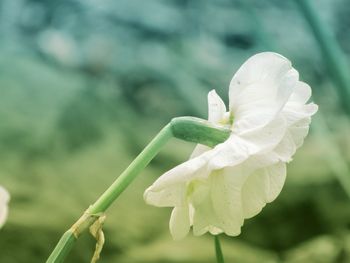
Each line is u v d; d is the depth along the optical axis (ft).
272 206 4.60
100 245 1.29
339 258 3.98
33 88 5.11
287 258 4.22
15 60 5.41
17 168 4.30
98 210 1.29
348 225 4.57
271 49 2.39
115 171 4.64
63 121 4.89
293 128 1.34
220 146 1.29
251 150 1.28
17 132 4.61
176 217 1.34
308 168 4.82
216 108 1.36
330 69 2.10
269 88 1.33
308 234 4.58
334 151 2.38
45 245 3.66
